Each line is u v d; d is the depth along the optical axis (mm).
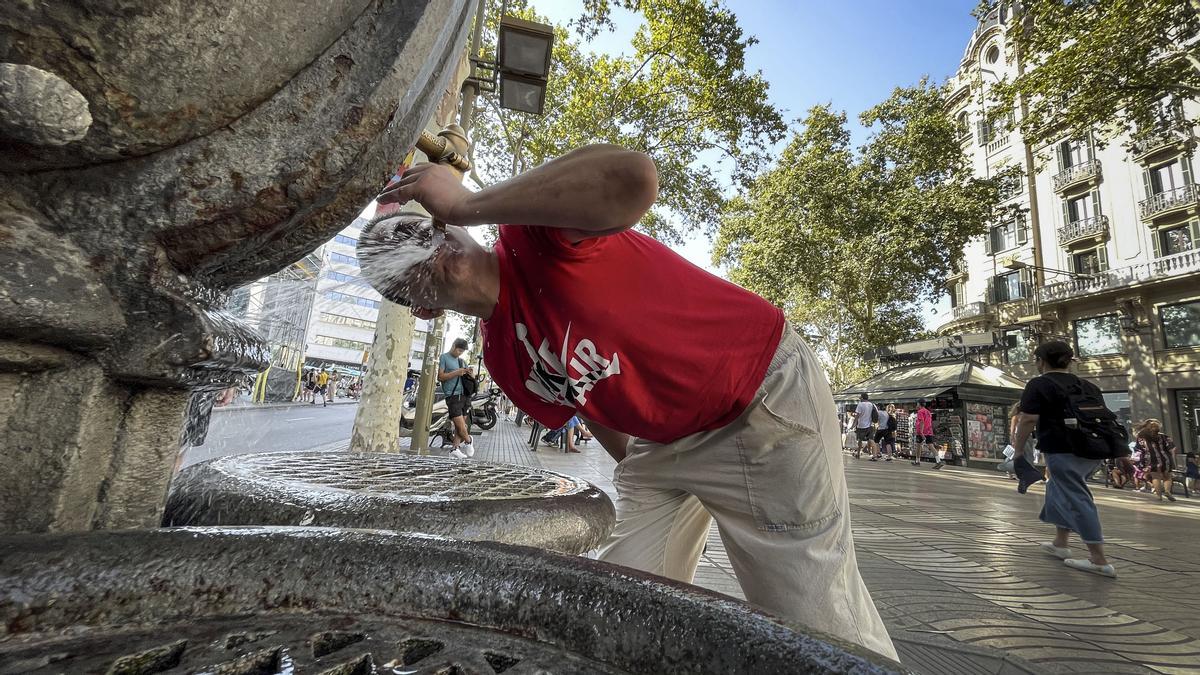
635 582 684
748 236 26531
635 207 984
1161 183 21047
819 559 1337
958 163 20594
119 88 517
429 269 1239
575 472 8031
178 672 537
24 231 544
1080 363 22391
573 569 718
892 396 21781
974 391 19234
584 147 994
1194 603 3408
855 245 21078
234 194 617
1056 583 3758
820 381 1444
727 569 3691
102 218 581
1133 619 3043
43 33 475
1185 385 19266
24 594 552
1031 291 24719
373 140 680
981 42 26984
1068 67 11422
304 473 1444
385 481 1423
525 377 1397
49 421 615
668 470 1567
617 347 1228
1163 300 20000
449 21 746
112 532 629
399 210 1302
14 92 457
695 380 1300
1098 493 11898
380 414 6664
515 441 13625
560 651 658
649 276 1241
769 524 1389
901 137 20359
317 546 724
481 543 778
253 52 569
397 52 660
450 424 10719
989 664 2398
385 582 716
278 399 19188
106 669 526
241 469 1384
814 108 21688
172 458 751
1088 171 22859
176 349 625
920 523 5938
